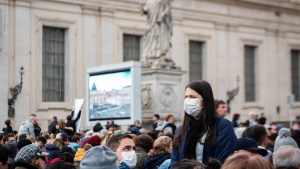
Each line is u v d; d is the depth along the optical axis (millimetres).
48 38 36469
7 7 34031
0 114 33406
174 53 42188
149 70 26969
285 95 50000
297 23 51531
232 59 46156
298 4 51031
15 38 34344
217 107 12219
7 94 33812
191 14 43562
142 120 27031
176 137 7453
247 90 47594
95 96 23750
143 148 10523
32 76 34969
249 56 48219
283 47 50312
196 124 7320
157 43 27578
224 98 45312
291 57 51438
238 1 46625
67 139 14570
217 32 45375
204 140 7273
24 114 34344
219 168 6566
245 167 4832
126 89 22344
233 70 46125
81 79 37594
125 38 40438
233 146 7223
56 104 36000
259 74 48156
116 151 8250
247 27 47500
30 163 8852
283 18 50375
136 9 40344
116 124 22703
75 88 37250
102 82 23438
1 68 33625
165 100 27156
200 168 5750
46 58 36250
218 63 45219
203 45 44688
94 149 6434
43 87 35906
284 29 50406
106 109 23172
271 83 49000
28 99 34656
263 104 48125
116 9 39469
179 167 5785
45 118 35344
